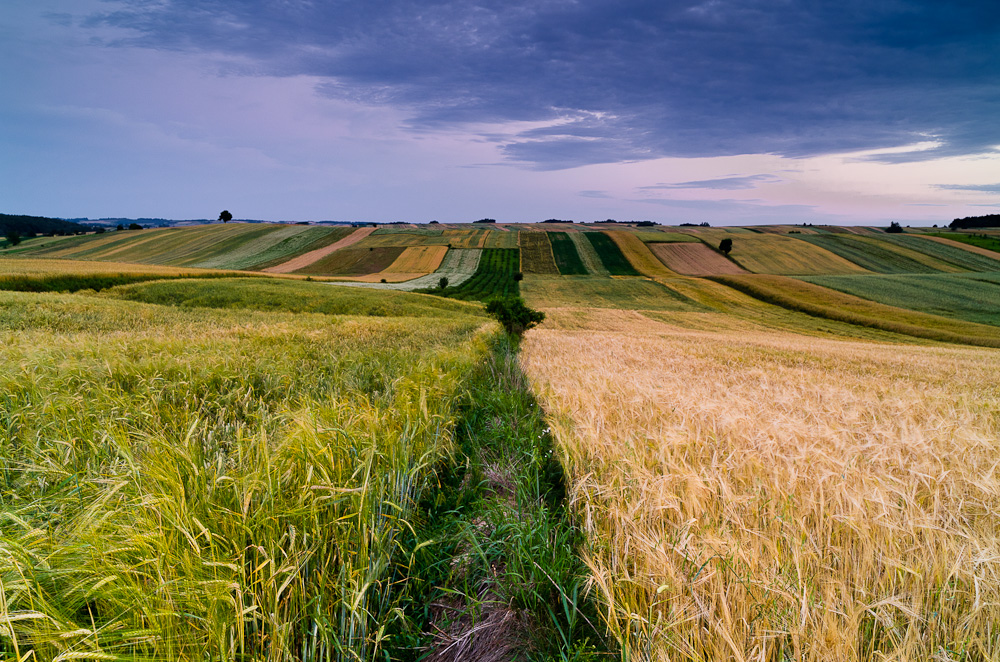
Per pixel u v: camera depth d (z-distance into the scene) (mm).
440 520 3080
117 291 40562
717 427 4469
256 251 105250
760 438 3998
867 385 11945
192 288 43188
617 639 1821
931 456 3791
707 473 3088
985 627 1884
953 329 51219
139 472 2127
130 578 1601
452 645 2076
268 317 21078
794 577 2076
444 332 15273
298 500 2094
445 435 4016
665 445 3494
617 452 3465
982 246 102438
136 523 1828
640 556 2221
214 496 2094
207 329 13023
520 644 2074
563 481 3682
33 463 2410
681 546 2188
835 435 4246
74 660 1411
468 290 73750
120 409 3688
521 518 2889
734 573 2057
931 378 15602
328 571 1983
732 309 63938
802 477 3082
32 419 3301
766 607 1911
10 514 1670
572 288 76250
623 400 5676
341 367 6441
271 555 1786
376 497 2352
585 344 22328
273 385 5258
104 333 12047
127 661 1408
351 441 2744
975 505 2877
